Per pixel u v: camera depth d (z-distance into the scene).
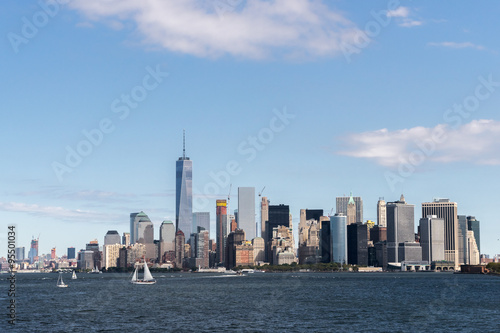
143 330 175.00
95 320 199.88
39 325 187.00
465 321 194.25
